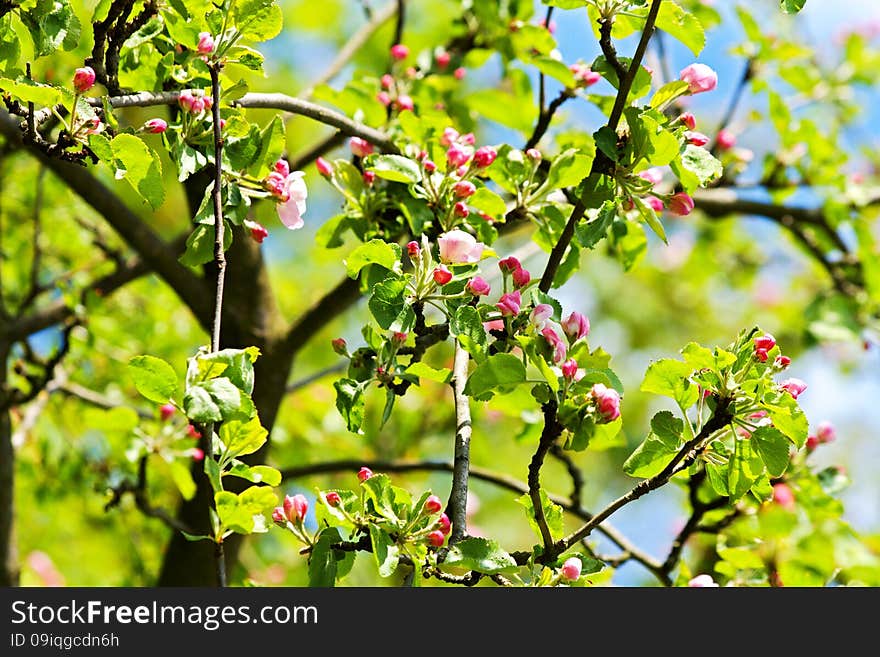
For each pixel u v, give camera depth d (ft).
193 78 12.85
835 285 26.02
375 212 15.52
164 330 26.00
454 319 11.90
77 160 11.35
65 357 22.12
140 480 18.90
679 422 12.13
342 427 27.02
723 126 22.99
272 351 19.42
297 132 34.83
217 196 11.69
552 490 36.60
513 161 14.96
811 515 17.97
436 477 31.78
